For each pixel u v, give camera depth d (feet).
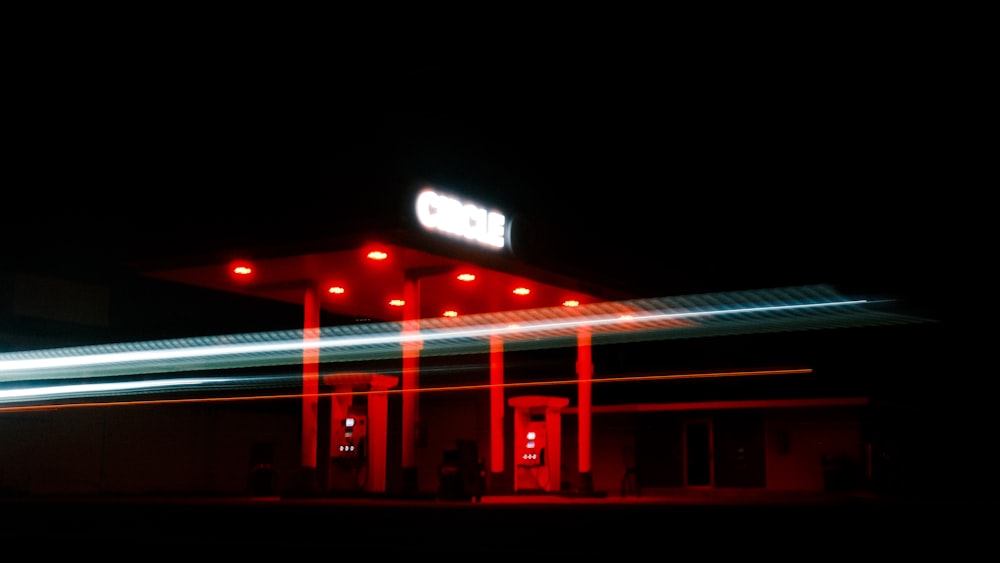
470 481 64.44
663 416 107.65
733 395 108.17
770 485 101.35
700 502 65.57
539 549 31.81
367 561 31.63
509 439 104.17
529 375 112.16
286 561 32.42
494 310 86.69
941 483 110.22
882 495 97.09
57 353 86.94
